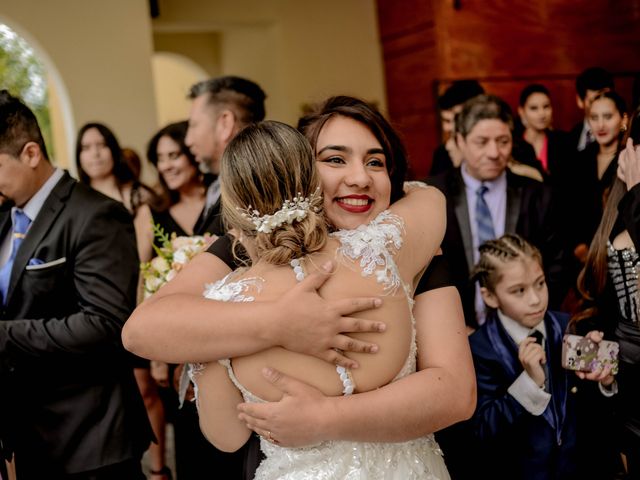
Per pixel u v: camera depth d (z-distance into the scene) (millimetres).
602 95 3902
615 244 2348
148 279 2855
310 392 1556
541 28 6723
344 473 1609
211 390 1666
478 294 3326
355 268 1615
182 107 11914
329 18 8531
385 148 1804
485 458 2607
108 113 6863
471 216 3510
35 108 7281
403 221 1708
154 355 1591
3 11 6566
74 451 2475
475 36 6680
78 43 6785
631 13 6879
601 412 2557
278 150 1586
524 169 4047
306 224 1598
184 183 3971
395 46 7340
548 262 3461
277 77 8531
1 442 2445
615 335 2387
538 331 2688
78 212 2482
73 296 2502
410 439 1602
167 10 8094
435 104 5891
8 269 2516
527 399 2541
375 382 1603
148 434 2660
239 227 1647
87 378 2498
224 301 1614
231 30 9180
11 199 2482
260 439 1740
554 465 2564
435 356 1686
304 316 1533
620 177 2309
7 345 2371
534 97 4910
